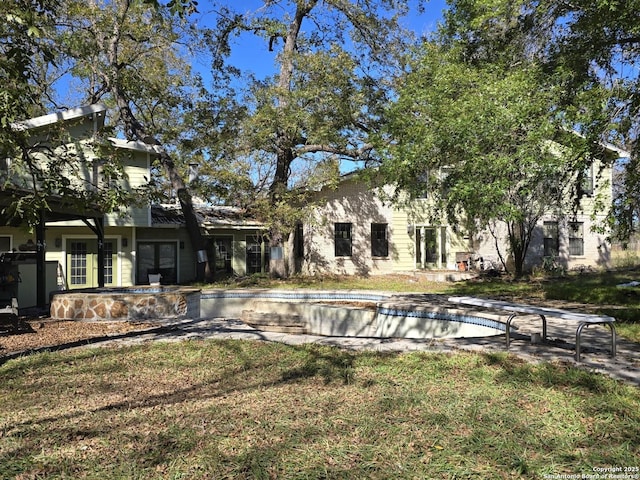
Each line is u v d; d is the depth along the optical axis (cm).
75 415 426
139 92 2005
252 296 1507
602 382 490
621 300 1149
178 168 2089
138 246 1992
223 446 356
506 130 798
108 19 1758
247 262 2261
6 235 1720
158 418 414
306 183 1916
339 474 310
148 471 320
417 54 1634
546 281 1762
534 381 501
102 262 1388
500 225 2259
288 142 1855
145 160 1880
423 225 2227
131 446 359
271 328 1045
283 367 586
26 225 687
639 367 554
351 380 521
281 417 412
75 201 799
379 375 540
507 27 1057
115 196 816
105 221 1794
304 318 1198
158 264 2031
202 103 1977
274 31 1938
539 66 938
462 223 2088
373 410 425
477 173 820
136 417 418
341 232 2162
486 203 816
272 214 1830
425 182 1082
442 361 592
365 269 2173
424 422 396
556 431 375
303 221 1941
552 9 960
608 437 364
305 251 2133
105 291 1255
